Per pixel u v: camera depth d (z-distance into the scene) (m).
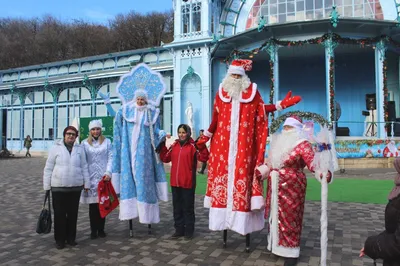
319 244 4.93
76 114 25.27
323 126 4.08
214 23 19.47
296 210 4.17
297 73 20.20
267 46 16.38
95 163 5.38
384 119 15.80
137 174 5.38
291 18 18.66
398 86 19.27
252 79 20.62
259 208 4.40
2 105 28.58
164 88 5.91
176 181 5.30
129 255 4.60
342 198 8.28
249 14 19.42
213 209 4.63
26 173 14.61
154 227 6.04
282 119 4.45
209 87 18.97
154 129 5.66
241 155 4.60
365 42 15.88
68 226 5.02
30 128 27.28
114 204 5.33
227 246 4.93
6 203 8.17
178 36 19.47
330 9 18.09
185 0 19.47
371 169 14.54
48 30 50.69
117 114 5.61
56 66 26.42
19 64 48.50
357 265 4.14
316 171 3.91
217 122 4.96
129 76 6.07
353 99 19.67
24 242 5.21
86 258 4.50
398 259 2.42
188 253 4.65
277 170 4.29
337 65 19.88
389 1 17.45
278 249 4.18
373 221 6.15
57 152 4.95
